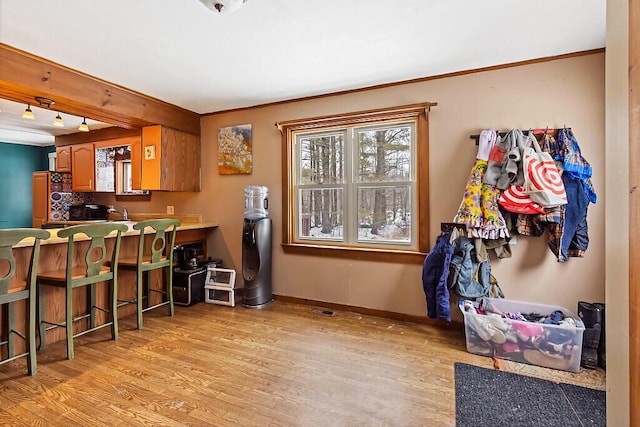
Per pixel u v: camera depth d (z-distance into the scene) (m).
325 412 1.77
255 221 3.53
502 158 2.57
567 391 1.95
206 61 2.63
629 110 0.81
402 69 2.80
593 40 2.31
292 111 3.60
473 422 1.69
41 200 4.92
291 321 3.10
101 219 4.80
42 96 2.66
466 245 2.66
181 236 3.73
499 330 2.35
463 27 2.13
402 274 3.12
